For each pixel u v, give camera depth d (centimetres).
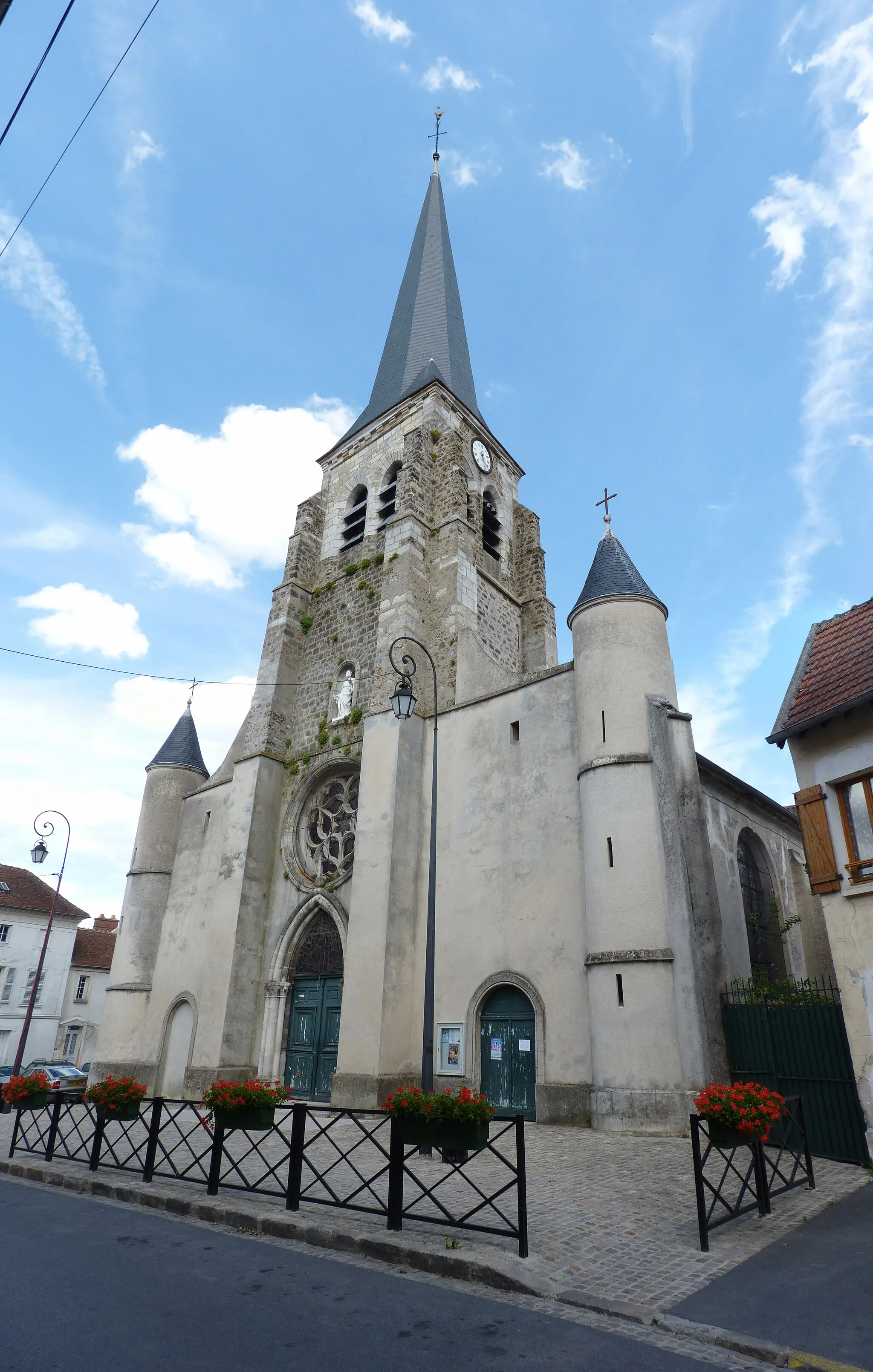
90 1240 705
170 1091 1989
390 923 1617
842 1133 1007
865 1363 442
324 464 2794
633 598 1594
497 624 2248
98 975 4353
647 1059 1212
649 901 1308
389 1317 515
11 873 4156
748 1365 448
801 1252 626
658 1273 583
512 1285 568
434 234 3456
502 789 1664
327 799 2059
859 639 1154
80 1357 451
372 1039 1532
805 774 1105
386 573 2130
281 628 2334
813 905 2055
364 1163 1023
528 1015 1468
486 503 2553
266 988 1881
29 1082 1177
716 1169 935
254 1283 584
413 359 2906
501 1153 1057
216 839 2264
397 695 1370
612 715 1482
